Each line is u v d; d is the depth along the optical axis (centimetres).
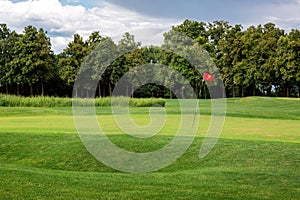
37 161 1143
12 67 5869
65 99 3503
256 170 942
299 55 5169
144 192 738
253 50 5550
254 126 1839
